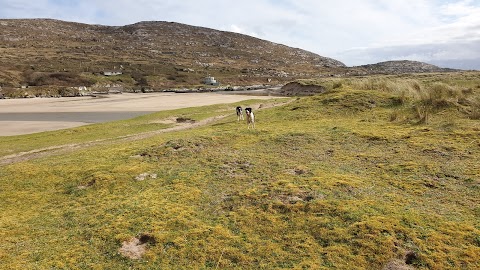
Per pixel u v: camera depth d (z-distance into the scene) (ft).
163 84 454.40
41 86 353.10
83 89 364.38
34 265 25.48
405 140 49.96
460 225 26.37
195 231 28.50
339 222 27.94
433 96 75.05
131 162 50.67
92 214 34.71
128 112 181.37
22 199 41.81
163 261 25.14
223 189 37.50
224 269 23.94
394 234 25.62
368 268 22.76
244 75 580.71
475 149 43.62
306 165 42.83
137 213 32.76
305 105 90.84
